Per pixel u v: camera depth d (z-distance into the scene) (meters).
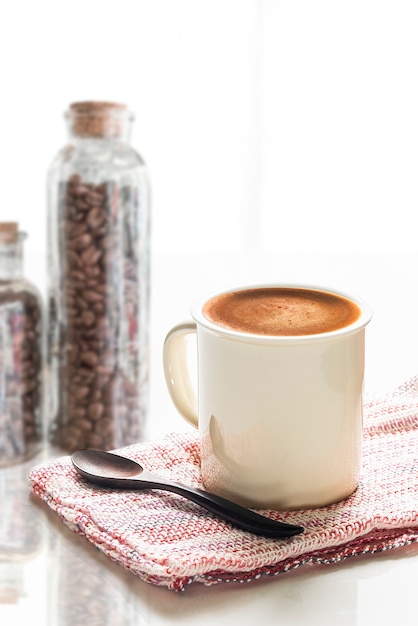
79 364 0.74
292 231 2.82
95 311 0.73
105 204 0.72
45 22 2.56
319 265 1.32
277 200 2.84
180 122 2.78
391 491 0.63
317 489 0.61
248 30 2.77
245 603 0.55
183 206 2.83
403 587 0.57
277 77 2.77
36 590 0.57
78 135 0.73
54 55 2.58
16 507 0.65
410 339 0.97
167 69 2.75
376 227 2.63
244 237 2.86
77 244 0.73
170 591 0.56
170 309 1.07
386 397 0.76
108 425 0.75
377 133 2.59
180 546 0.57
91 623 0.54
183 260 1.35
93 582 0.57
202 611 0.55
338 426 0.60
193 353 0.94
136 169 0.74
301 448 0.60
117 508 0.61
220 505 0.60
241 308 0.63
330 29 2.65
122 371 0.75
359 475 0.64
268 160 2.83
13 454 0.72
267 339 0.59
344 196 2.70
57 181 0.73
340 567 0.58
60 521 0.63
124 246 0.73
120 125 0.74
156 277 1.24
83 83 2.61
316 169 2.74
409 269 1.29
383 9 2.53
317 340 0.59
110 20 2.65
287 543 0.57
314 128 2.72
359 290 1.17
